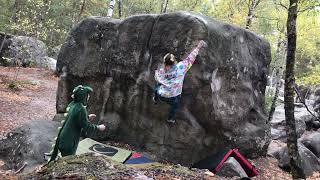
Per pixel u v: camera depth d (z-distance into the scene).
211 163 9.34
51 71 27.78
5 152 9.96
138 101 10.41
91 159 4.46
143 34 10.37
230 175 8.88
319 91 28.91
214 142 10.12
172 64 7.96
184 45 9.48
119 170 4.34
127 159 9.27
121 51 10.77
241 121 10.99
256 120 11.76
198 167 9.48
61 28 36.56
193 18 9.50
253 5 21.41
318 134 16.94
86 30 11.78
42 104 18.00
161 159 9.85
